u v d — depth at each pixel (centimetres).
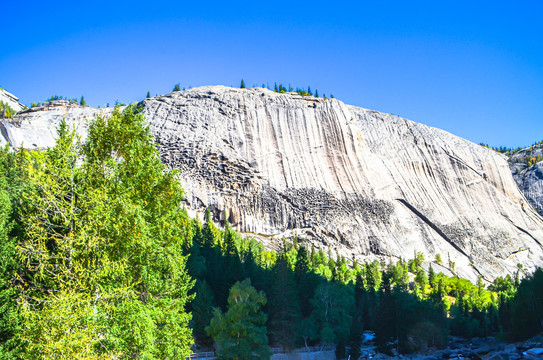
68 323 1812
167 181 2480
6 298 2275
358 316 8019
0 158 6066
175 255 2480
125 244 2139
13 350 2109
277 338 6494
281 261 6988
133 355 2031
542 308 8469
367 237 19238
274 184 19262
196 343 5734
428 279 16812
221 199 17862
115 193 2219
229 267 7469
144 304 2262
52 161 2258
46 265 2062
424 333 8106
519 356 6259
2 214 2583
